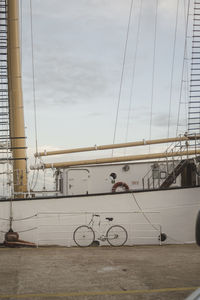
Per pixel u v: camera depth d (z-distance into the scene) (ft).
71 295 19.20
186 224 41.52
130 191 41.29
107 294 19.35
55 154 51.31
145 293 19.48
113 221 40.93
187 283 21.49
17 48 52.80
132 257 30.73
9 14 52.65
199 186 41.78
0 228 40.75
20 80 52.54
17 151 49.98
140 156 47.70
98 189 46.75
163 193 41.52
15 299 18.54
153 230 41.11
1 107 50.37
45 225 40.73
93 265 27.09
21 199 40.98
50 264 27.61
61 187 48.37
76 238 40.52
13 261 29.01
